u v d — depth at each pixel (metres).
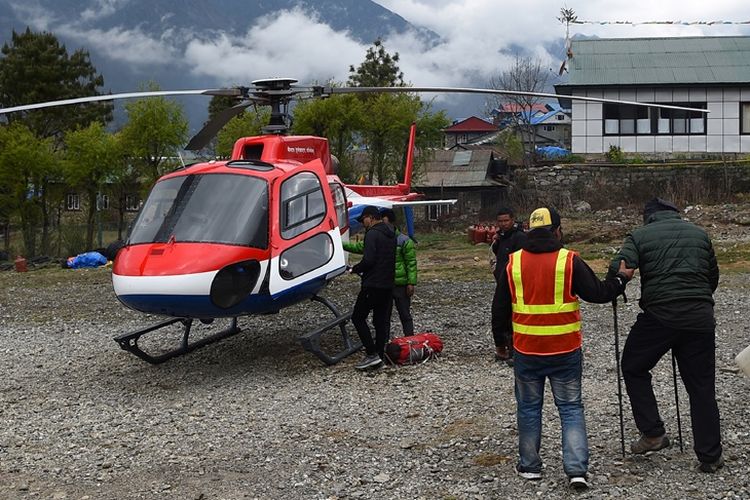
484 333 11.68
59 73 45.09
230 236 9.41
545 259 5.75
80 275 23.34
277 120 11.91
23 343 12.90
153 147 32.56
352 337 11.88
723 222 28.25
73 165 31.61
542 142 66.12
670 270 6.00
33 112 43.81
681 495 5.49
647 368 6.14
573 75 35.84
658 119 35.03
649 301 6.04
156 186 10.19
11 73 44.53
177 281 9.04
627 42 38.62
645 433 6.10
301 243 10.05
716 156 34.62
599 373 9.05
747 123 34.50
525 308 5.78
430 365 9.74
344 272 11.20
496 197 36.06
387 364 9.88
